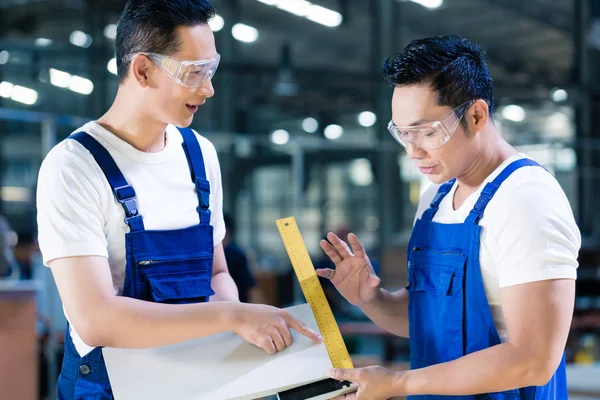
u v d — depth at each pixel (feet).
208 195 5.11
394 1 36.19
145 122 4.74
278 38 40.45
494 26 39.22
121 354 4.52
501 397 4.57
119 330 4.25
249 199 44.27
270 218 45.57
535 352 4.13
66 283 4.34
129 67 4.56
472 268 4.58
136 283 4.67
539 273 4.19
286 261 34.94
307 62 41.70
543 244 4.23
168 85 4.50
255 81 37.73
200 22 4.50
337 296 19.92
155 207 4.80
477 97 4.50
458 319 4.64
